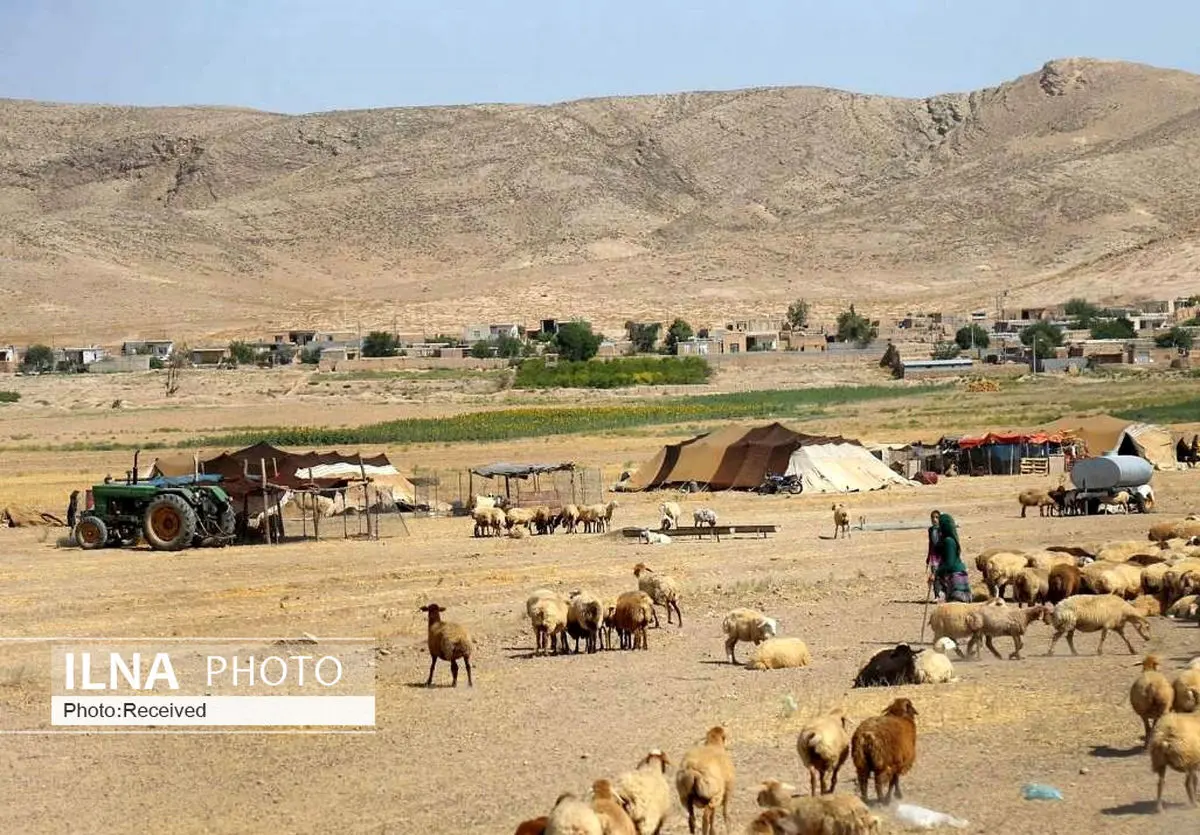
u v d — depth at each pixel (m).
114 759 22.02
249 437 107.69
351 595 38.41
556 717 23.47
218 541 51.53
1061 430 79.62
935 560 33.41
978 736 21.08
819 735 17.59
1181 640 28.48
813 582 38.97
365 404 147.00
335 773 20.70
